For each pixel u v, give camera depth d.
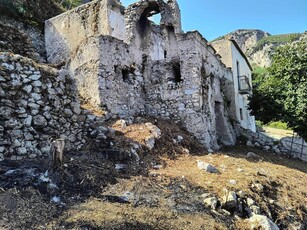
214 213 5.61
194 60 11.20
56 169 5.39
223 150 12.21
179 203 5.60
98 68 9.77
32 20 18.39
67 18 16.05
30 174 5.12
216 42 19.70
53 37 16.72
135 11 12.20
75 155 6.58
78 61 10.77
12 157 5.70
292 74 13.96
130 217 4.64
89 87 10.05
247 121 21.91
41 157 6.16
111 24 14.41
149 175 6.68
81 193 5.07
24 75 6.30
